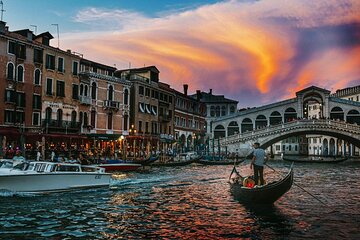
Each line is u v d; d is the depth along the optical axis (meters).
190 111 58.19
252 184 14.41
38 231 10.16
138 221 11.46
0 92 28.34
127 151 39.06
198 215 12.36
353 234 10.05
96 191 17.61
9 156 26.11
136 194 17.02
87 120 36.31
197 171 31.16
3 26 29.02
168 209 13.40
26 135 28.52
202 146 54.03
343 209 13.46
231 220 11.62
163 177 24.95
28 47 30.58
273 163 47.78
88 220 11.54
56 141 32.31
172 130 51.47
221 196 16.52
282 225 11.02
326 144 78.81
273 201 13.71
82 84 35.91
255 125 64.88
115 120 39.78
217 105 74.75
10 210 12.77
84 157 27.94
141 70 46.66
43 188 15.77
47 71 32.16
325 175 29.50
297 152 81.38
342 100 62.31
